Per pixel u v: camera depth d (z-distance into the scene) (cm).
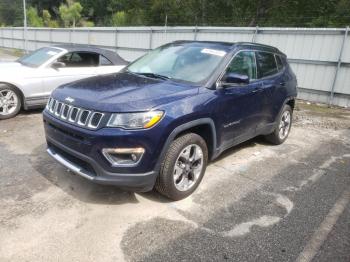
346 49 1023
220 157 522
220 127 408
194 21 3150
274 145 604
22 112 739
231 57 432
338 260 291
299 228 336
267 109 522
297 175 470
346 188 435
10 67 708
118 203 363
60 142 353
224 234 318
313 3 2692
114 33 1880
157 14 3412
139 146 318
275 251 298
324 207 381
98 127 315
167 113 332
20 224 316
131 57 1805
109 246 293
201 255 288
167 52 479
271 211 366
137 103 325
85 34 2131
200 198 385
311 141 648
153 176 337
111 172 320
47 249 285
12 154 487
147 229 320
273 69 547
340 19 2552
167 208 359
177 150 350
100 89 363
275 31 1178
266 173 470
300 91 1159
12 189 381
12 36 3048
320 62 1089
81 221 327
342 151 592
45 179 409
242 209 366
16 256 275
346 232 333
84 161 331
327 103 1097
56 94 379
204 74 406
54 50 759
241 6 2883
